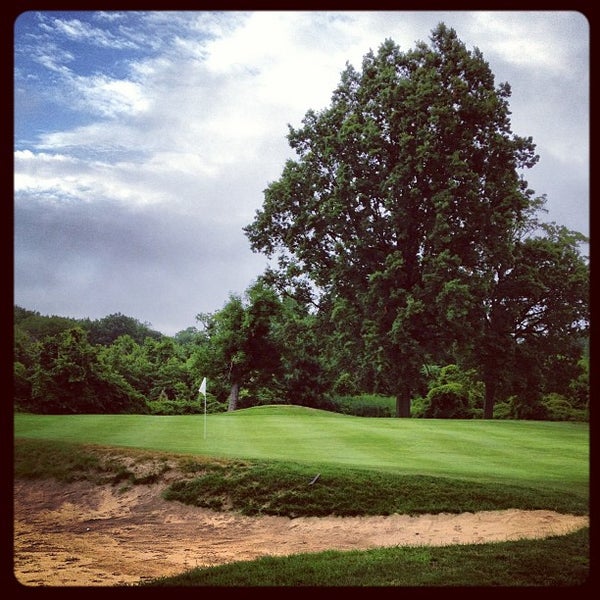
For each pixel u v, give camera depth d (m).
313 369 49.22
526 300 36.28
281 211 35.53
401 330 28.34
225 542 9.42
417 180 31.75
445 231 29.75
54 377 30.80
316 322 34.94
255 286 41.97
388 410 51.47
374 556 7.78
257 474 11.36
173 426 18.56
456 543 8.60
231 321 41.94
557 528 8.95
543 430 18.78
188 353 53.47
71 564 8.27
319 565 7.39
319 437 16.20
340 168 31.50
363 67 34.94
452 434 17.17
